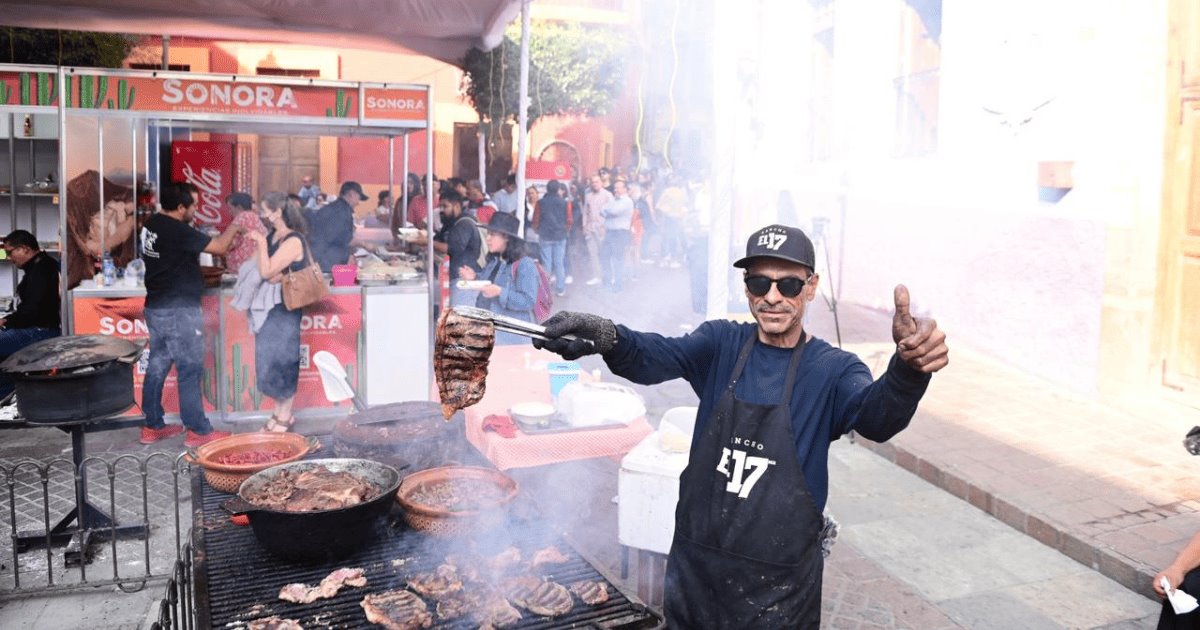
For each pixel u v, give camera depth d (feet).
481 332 6.97
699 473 7.48
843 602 12.98
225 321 21.34
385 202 42.14
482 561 9.51
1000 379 23.44
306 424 21.57
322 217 26.71
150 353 19.58
